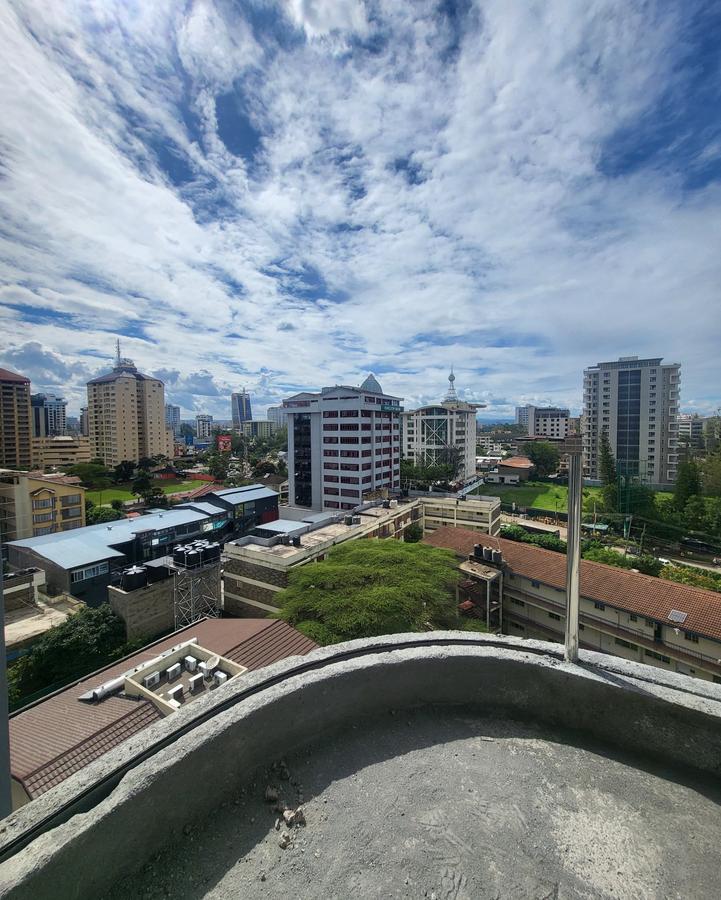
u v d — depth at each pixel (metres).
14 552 39.19
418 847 2.99
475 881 2.78
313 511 58.94
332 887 2.73
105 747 13.30
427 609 23.61
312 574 25.62
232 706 3.57
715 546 46.50
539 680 4.22
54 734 13.80
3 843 2.53
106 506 66.06
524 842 3.03
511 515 66.00
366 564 27.14
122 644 27.52
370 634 20.83
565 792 3.43
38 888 2.35
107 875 2.70
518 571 26.91
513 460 104.94
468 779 3.56
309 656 4.40
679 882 2.76
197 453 143.50
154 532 43.25
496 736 4.04
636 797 3.38
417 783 3.51
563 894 2.71
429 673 4.36
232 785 3.42
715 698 3.67
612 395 80.00
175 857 2.95
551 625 25.92
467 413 89.12
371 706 4.24
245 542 33.25
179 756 3.06
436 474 73.62
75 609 32.34
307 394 65.75
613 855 2.93
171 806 3.03
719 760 3.52
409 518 47.59
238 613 31.64
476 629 24.94
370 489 60.22
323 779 3.55
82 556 36.66
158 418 113.00
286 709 3.74
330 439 60.81
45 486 47.66
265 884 2.76
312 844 3.01
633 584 23.62
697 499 50.56
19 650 28.17
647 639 21.91
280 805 3.32
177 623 28.59
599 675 4.03
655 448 76.62
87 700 15.43
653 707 3.74
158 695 15.41
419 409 84.75
